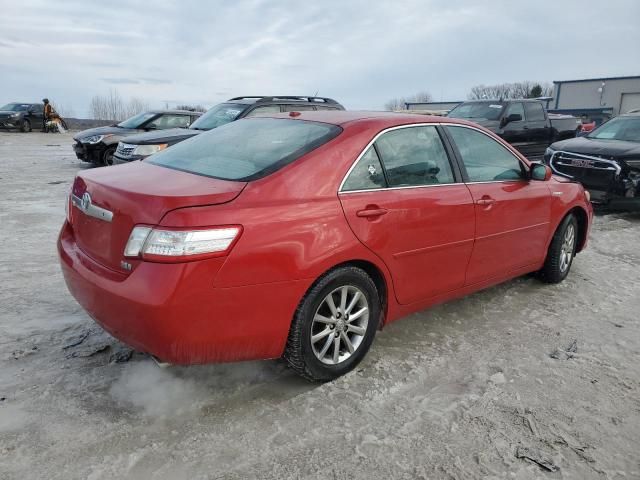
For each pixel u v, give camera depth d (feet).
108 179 9.54
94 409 9.04
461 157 12.50
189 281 7.91
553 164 29.43
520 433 8.90
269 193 8.95
